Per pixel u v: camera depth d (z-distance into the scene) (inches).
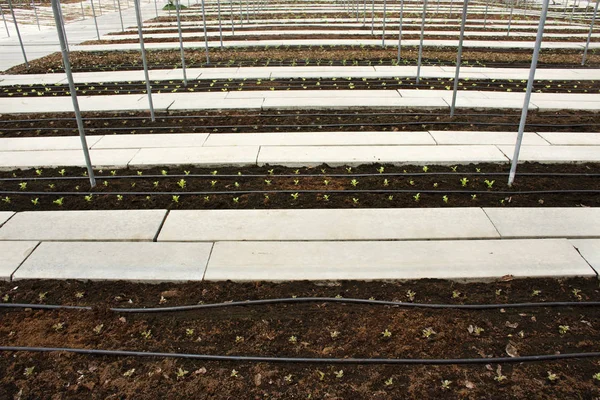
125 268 143.8
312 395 104.9
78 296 133.6
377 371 110.4
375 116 273.1
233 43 496.1
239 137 244.2
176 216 172.6
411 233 159.2
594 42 509.0
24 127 265.9
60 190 193.5
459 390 105.3
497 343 116.7
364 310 127.6
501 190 188.1
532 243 153.1
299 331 121.6
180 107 285.6
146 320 126.0
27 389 107.3
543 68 387.9
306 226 164.6
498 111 281.4
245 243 155.3
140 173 207.6
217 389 106.7
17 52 481.4
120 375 110.7
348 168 209.6
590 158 213.5
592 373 108.8
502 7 884.6
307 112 282.5
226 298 132.5
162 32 597.3
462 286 135.3
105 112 286.7
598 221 165.0
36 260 147.9
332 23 652.1
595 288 134.3
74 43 528.1
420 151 222.7
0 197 188.5
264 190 191.0
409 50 458.9
